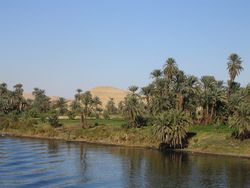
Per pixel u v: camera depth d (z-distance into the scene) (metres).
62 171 98.69
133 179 89.06
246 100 148.12
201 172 96.38
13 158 118.06
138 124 163.88
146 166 105.31
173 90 168.00
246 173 94.94
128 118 170.12
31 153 129.25
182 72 169.88
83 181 87.19
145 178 90.06
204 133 142.12
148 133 151.50
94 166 106.06
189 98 165.75
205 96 156.75
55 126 192.75
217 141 133.38
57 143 159.38
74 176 92.62
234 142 129.62
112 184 84.19
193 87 162.00
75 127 187.88
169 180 87.75
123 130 161.25
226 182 85.50
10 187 81.19
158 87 170.62
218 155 124.38
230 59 167.62
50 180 88.19
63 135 178.25
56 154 127.81
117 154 128.12
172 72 168.38
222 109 158.50
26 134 191.75
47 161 113.62
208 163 109.00
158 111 162.38
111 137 160.50
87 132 171.62
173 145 138.75
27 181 86.88
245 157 119.69
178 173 95.38
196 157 120.50
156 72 173.50
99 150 138.38
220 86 162.50
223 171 97.38
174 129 132.88
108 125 179.50
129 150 138.38
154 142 146.62
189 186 82.06
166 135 134.00
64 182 86.19
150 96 175.75
